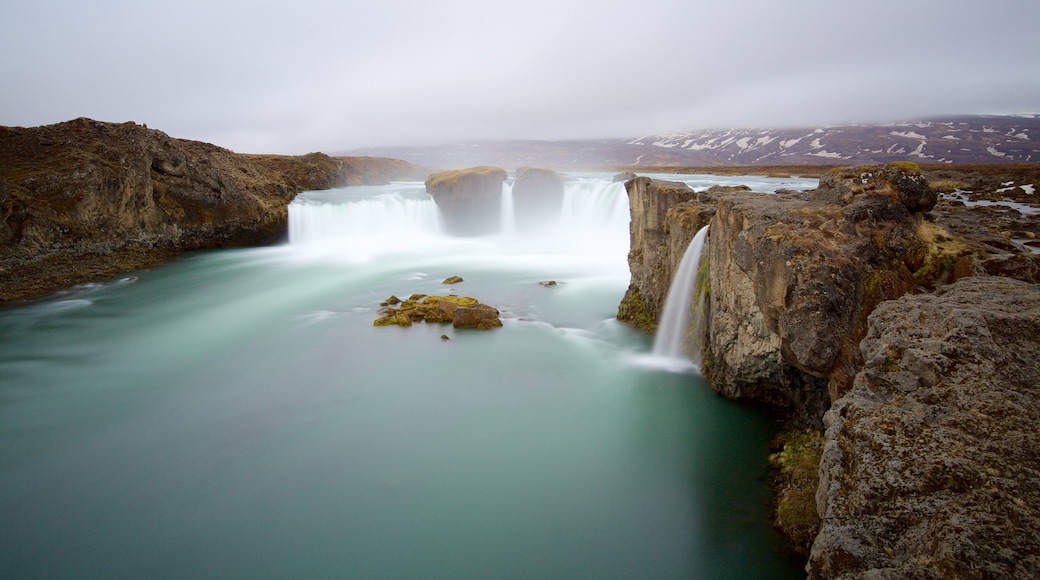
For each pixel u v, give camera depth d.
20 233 30.41
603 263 34.69
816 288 10.04
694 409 14.69
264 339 21.59
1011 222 25.19
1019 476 5.26
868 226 10.91
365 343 20.59
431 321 22.67
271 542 10.47
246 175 48.16
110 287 30.38
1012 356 6.66
